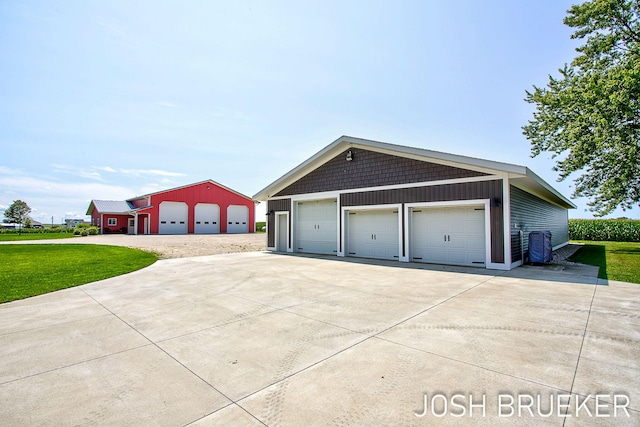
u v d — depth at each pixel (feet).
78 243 66.49
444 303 18.06
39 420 7.33
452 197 33.47
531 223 40.86
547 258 34.32
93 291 21.85
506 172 30.17
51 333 13.53
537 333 13.02
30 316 16.06
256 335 13.06
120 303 18.57
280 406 7.84
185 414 7.54
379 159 39.75
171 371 9.90
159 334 13.32
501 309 16.71
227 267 33.17
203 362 10.53
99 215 128.06
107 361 10.69
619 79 44.55
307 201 49.08
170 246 59.82
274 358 10.78
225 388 8.80
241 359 10.73
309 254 46.80
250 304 18.13
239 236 96.73
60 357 11.05
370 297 19.62
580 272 28.99
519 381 9.02
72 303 18.63
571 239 89.51
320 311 16.57
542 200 49.52
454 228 34.12
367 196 40.83
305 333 13.21
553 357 10.66
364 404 7.88
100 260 38.58
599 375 9.38
